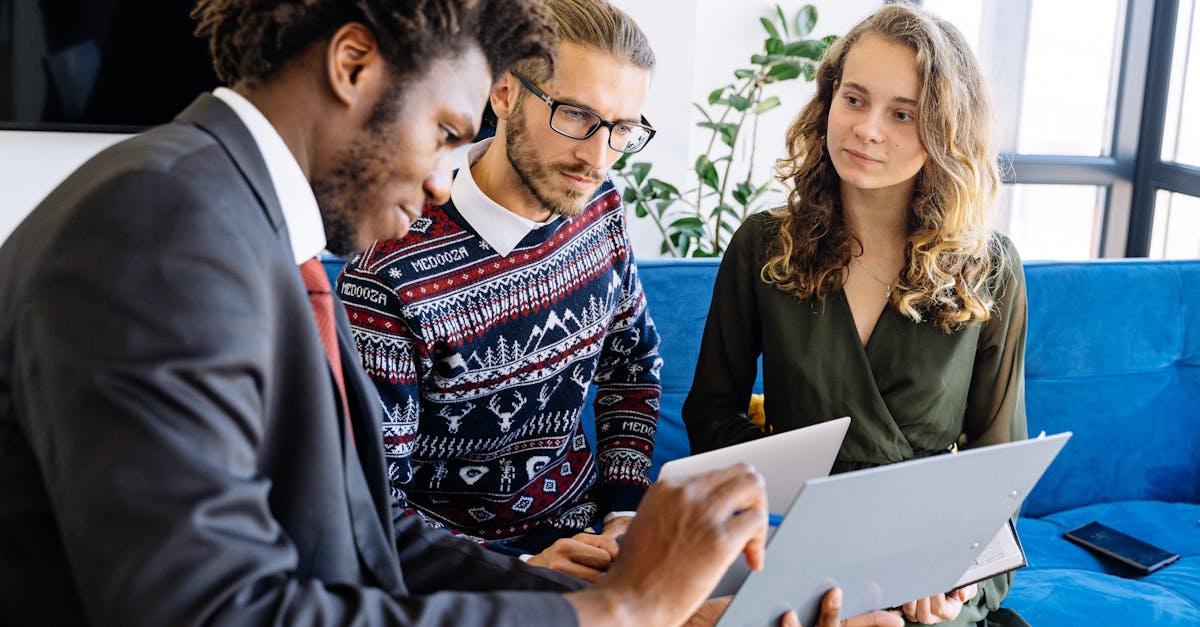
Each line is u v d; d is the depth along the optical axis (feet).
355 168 2.56
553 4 3.97
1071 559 6.05
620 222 4.88
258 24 2.43
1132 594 5.41
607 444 5.09
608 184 4.87
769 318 4.89
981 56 11.60
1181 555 6.11
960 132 4.53
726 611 3.06
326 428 2.49
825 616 3.34
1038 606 5.31
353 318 4.07
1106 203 11.59
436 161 2.64
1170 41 10.71
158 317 2.04
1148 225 11.21
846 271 4.84
